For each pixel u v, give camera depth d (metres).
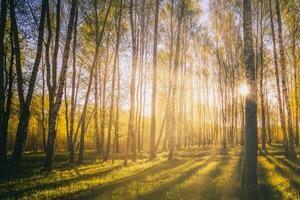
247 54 10.16
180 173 14.92
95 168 18.34
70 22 17.28
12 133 46.72
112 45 32.69
